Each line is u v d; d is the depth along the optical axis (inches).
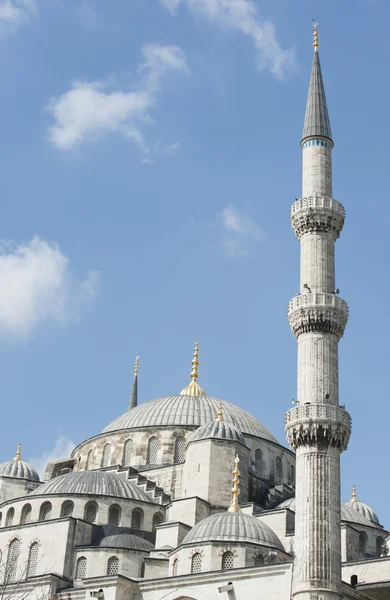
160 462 4003.4
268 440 4143.7
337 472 2655.0
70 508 3499.0
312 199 3021.7
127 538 3348.9
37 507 3511.3
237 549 2997.0
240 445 3715.6
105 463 4148.6
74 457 4392.2
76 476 3624.5
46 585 3184.1
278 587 2748.5
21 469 4399.6
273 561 3016.7
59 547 3314.5
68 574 3272.6
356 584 2918.3
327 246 2987.2
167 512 3590.1
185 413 4163.4
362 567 3065.9
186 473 3676.2
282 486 3919.8
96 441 4224.9
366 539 3511.3
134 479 3823.8
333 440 2662.4
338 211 3019.2
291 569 2743.6
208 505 3531.0
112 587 3026.6
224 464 3634.4
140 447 4067.4
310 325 2837.1
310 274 2933.1
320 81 3302.2
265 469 4074.8
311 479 2623.0
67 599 3125.0
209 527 3102.9
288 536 3385.8
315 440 2662.4
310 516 2573.8
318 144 3159.5
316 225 3002.0
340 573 2536.9
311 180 3097.9
